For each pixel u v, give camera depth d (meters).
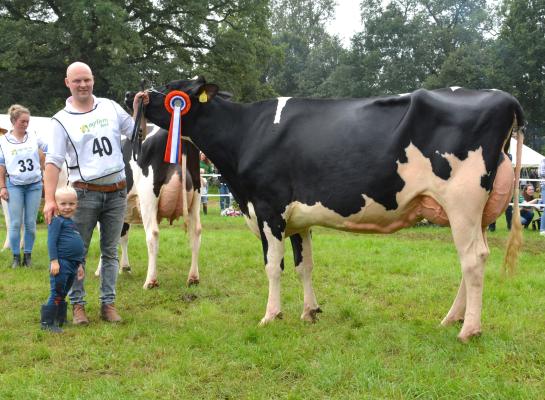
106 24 27.70
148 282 6.88
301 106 5.08
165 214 7.08
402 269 7.81
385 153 4.56
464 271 4.46
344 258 8.72
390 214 4.71
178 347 4.61
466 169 4.36
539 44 39.38
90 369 4.24
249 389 3.80
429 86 44.38
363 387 3.69
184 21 31.69
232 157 5.37
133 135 5.49
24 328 5.25
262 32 34.78
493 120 4.33
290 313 5.65
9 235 8.21
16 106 8.00
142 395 3.68
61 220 5.12
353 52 52.19
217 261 8.59
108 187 5.29
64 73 32.66
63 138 5.11
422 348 4.37
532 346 4.34
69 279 5.20
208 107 5.42
